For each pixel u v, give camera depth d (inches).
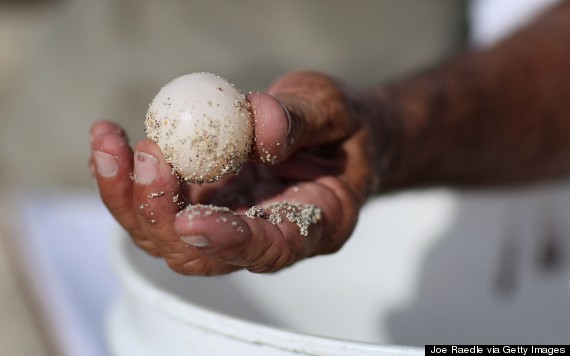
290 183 20.4
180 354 20.3
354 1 52.2
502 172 28.8
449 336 26.0
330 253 20.1
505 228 27.6
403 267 26.8
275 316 25.3
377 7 52.6
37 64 54.9
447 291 27.1
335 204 20.0
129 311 22.3
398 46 52.9
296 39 51.6
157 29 50.8
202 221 16.8
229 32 51.5
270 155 18.7
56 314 30.0
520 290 27.4
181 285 23.7
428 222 27.0
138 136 51.1
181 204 18.0
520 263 27.7
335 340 18.4
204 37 51.1
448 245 27.1
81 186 51.3
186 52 51.1
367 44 52.5
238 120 18.2
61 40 53.0
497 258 27.4
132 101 51.0
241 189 20.3
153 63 50.8
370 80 52.6
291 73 21.2
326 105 20.3
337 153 21.0
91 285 30.7
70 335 28.4
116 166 18.1
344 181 20.7
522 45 30.4
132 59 50.9
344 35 52.4
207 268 18.6
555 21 32.4
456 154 26.9
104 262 32.3
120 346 22.0
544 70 29.5
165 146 18.1
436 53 52.8
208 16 51.4
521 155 28.8
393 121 23.8
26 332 34.5
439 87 27.1
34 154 52.7
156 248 19.4
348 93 21.4
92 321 28.6
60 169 51.3
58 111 51.6
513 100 28.5
